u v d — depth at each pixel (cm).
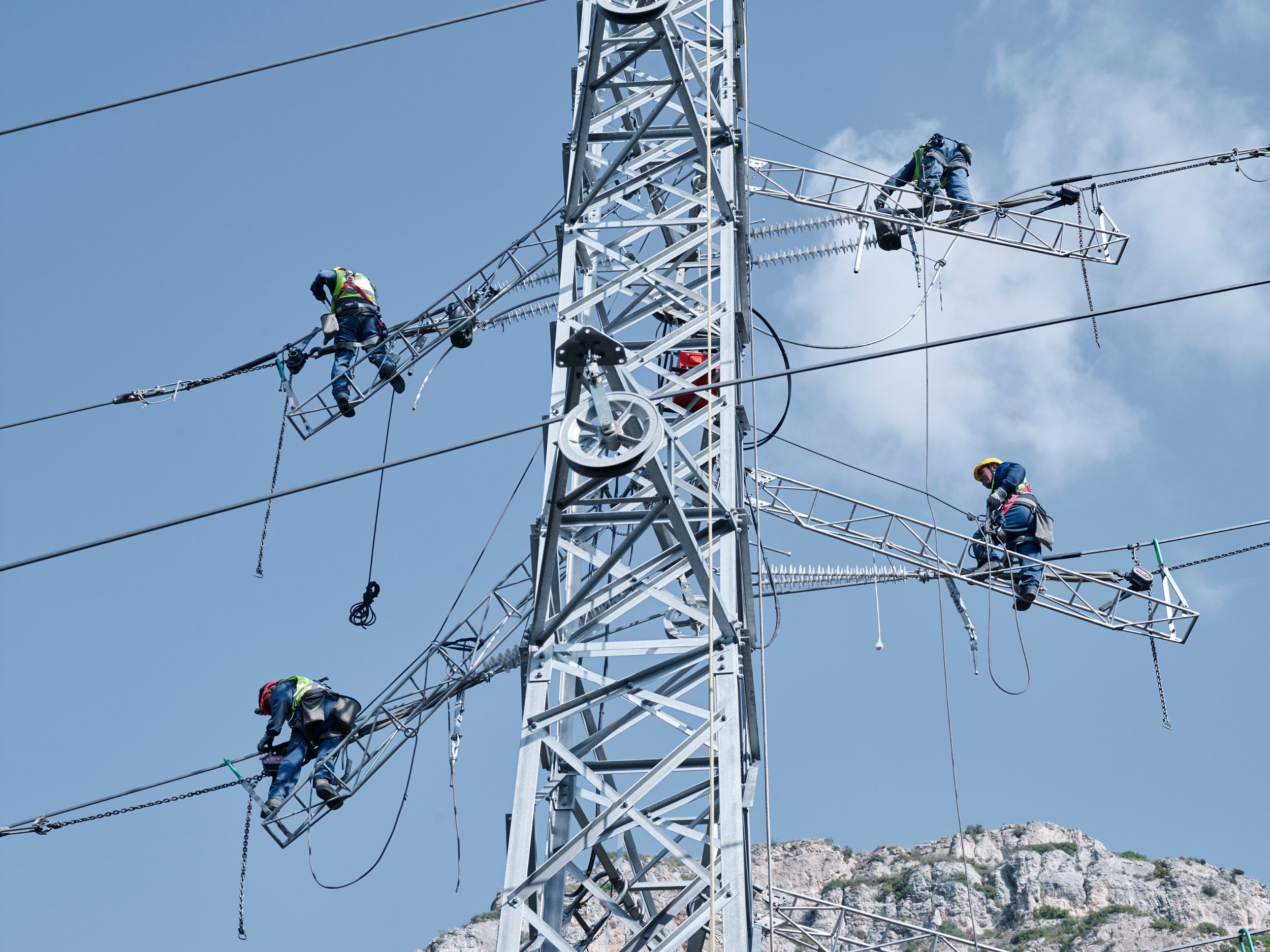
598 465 859
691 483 1062
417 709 1730
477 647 1719
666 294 1156
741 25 1403
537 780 926
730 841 873
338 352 1930
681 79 1194
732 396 1074
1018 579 1891
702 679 974
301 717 1738
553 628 984
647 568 991
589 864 1152
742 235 1259
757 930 1026
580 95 1280
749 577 1066
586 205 1220
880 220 1928
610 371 912
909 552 1905
